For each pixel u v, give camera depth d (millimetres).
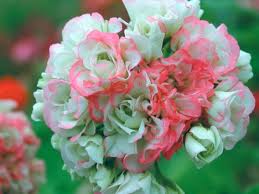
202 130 215
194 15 225
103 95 211
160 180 225
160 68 211
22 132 313
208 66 216
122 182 219
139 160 216
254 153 375
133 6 220
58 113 221
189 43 215
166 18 215
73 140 217
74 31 221
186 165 363
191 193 358
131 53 210
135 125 213
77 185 371
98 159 216
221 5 377
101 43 213
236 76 227
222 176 363
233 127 218
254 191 281
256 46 371
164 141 212
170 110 210
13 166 311
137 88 211
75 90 213
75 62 215
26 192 315
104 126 216
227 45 220
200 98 213
